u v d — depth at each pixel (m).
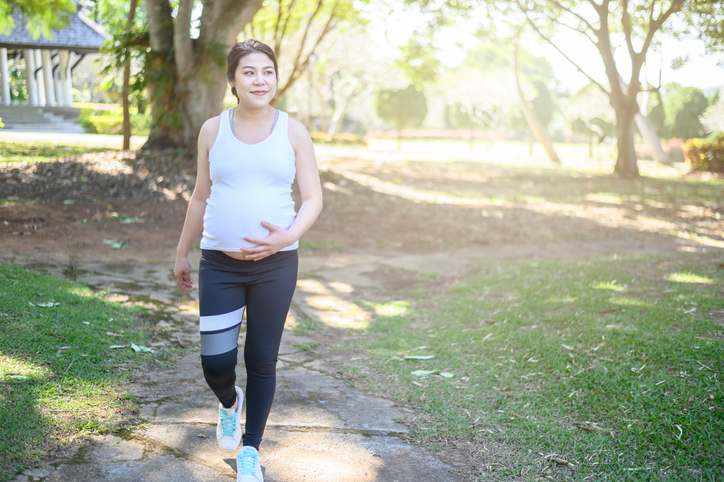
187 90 11.71
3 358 3.22
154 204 9.43
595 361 3.49
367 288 6.01
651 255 6.99
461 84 34.31
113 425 2.76
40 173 10.35
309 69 33.62
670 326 3.96
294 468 2.54
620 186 16.38
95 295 4.75
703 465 2.46
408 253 7.82
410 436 2.89
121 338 3.87
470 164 21.19
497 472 2.55
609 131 33.28
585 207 12.46
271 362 2.39
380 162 19.33
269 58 2.24
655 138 25.78
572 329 4.07
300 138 2.34
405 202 11.65
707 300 4.50
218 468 2.50
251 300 2.36
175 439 2.71
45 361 3.28
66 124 27.80
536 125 26.50
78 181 10.13
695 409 2.84
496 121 36.00
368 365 3.88
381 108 36.66
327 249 7.82
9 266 5.11
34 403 2.81
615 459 2.58
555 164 24.42
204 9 11.55
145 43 12.03
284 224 2.31
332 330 4.66
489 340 4.12
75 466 2.41
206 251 2.36
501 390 3.36
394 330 4.62
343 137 33.19
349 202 11.12
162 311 4.64
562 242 8.82
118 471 2.41
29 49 28.22
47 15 14.23
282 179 2.29
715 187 16.52
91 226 7.72
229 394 2.47
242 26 11.77
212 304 2.31
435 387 3.47
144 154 11.79
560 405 3.10
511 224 9.98
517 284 5.66
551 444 2.74
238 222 2.25
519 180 17.25
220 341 2.31
